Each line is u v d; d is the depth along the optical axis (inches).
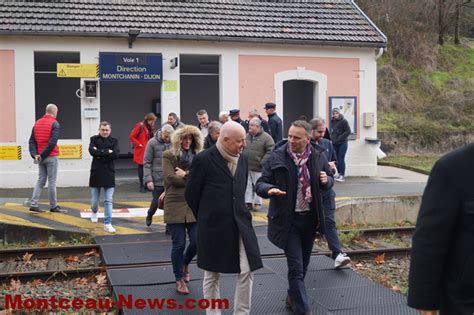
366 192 611.5
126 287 311.3
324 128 346.3
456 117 1169.4
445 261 138.3
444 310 138.0
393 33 1358.3
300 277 263.1
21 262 380.2
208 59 826.8
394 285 348.2
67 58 750.5
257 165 504.7
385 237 479.8
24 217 464.8
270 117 574.9
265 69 706.8
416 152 1064.2
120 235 430.6
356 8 778.2
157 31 660.7
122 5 691.4
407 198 562.9
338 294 306.2
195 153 303.4
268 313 278.1
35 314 287.9
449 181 136.9
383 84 1256.2
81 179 650.8
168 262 362.0
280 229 264.8
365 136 746.8
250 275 241.4
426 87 1266.0
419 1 1440.7
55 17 649.6
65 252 394.3
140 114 931.3
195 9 713.6
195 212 252.4
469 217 134.6
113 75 657.0
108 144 441.1
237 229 243.3
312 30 723.4
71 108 911.0
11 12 643.5
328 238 352.2
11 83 633.0
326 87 727.7
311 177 267.4
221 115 524.1
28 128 636.7
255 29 702.5
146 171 424.8
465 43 1497.3
